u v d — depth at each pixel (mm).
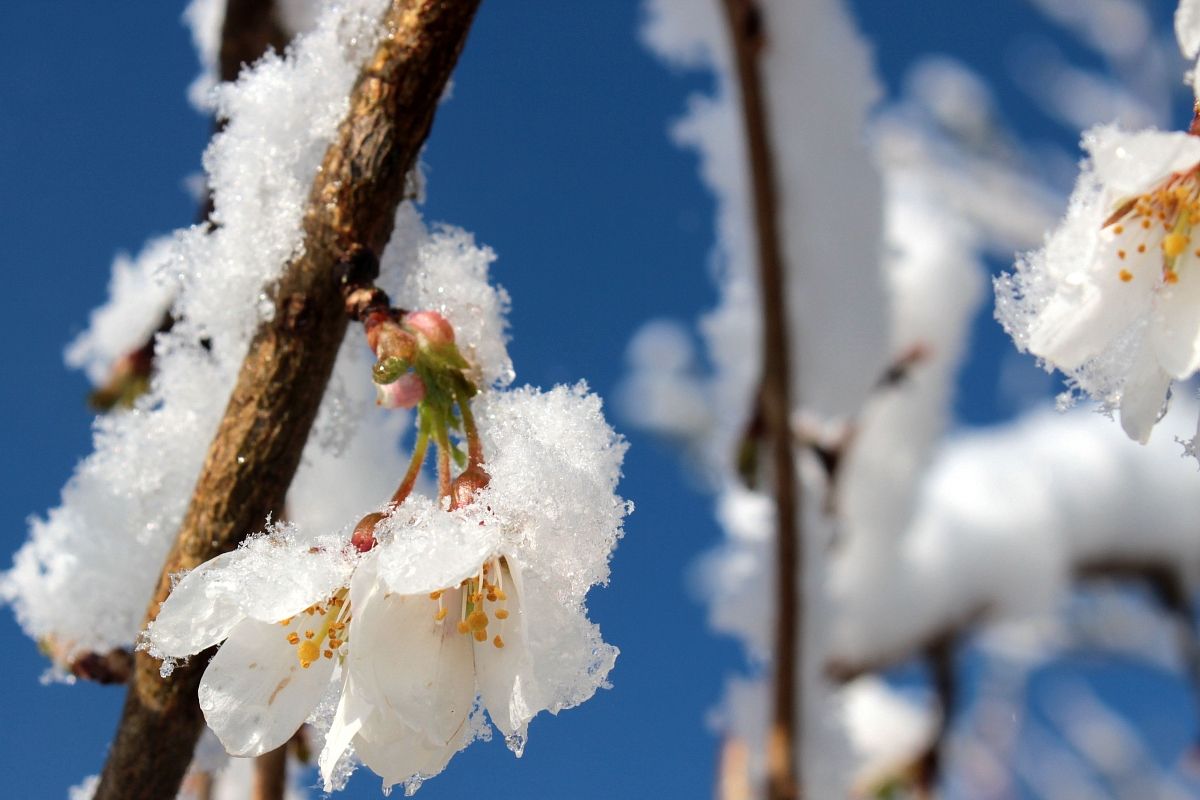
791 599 388
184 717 341
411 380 337
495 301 347
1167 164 330
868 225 409
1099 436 699
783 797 379
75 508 364
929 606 579
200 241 346
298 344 339
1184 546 676
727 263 430
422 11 340
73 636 366
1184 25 340
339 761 330
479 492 329
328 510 375
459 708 328
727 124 424
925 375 525
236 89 349
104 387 404
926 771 552
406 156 341
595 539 326
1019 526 627
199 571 324
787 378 395
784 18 406
